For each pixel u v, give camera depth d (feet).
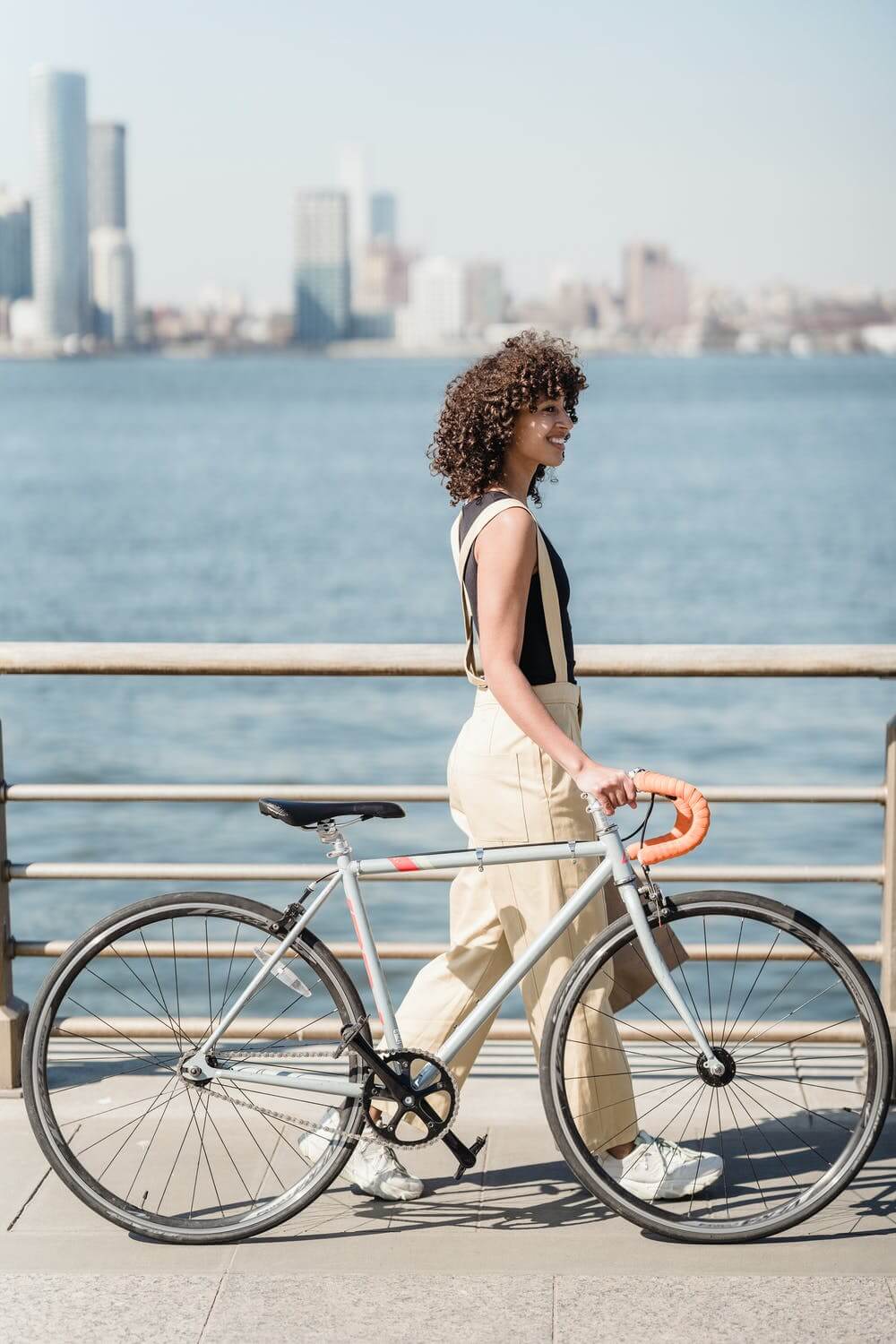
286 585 107.55
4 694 66.33
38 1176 12.45
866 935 35.88
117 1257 11.26
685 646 13.75
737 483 194.80
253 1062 11.75
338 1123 11.68
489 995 11.74
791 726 57.62
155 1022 13.83
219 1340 10.11
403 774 51.31
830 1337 10.11
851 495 175.32
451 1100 11.60
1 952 14.05
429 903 37.32
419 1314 10.42
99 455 263.70
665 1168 11.83
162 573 114.52
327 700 64.34
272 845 44.39
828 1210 11.92
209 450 279.90
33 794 13.96
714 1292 10.66
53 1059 14.65
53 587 106.73
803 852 43.42
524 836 11.62
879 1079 11.55
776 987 30.45
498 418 11.46
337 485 201.87
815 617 92.02
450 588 106.11
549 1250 11.32
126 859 43.14
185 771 52.01
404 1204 12.07
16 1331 10.21
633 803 11.15
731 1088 13.92
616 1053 11.84
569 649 11.80
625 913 11.90
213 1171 12.39
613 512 159.12
